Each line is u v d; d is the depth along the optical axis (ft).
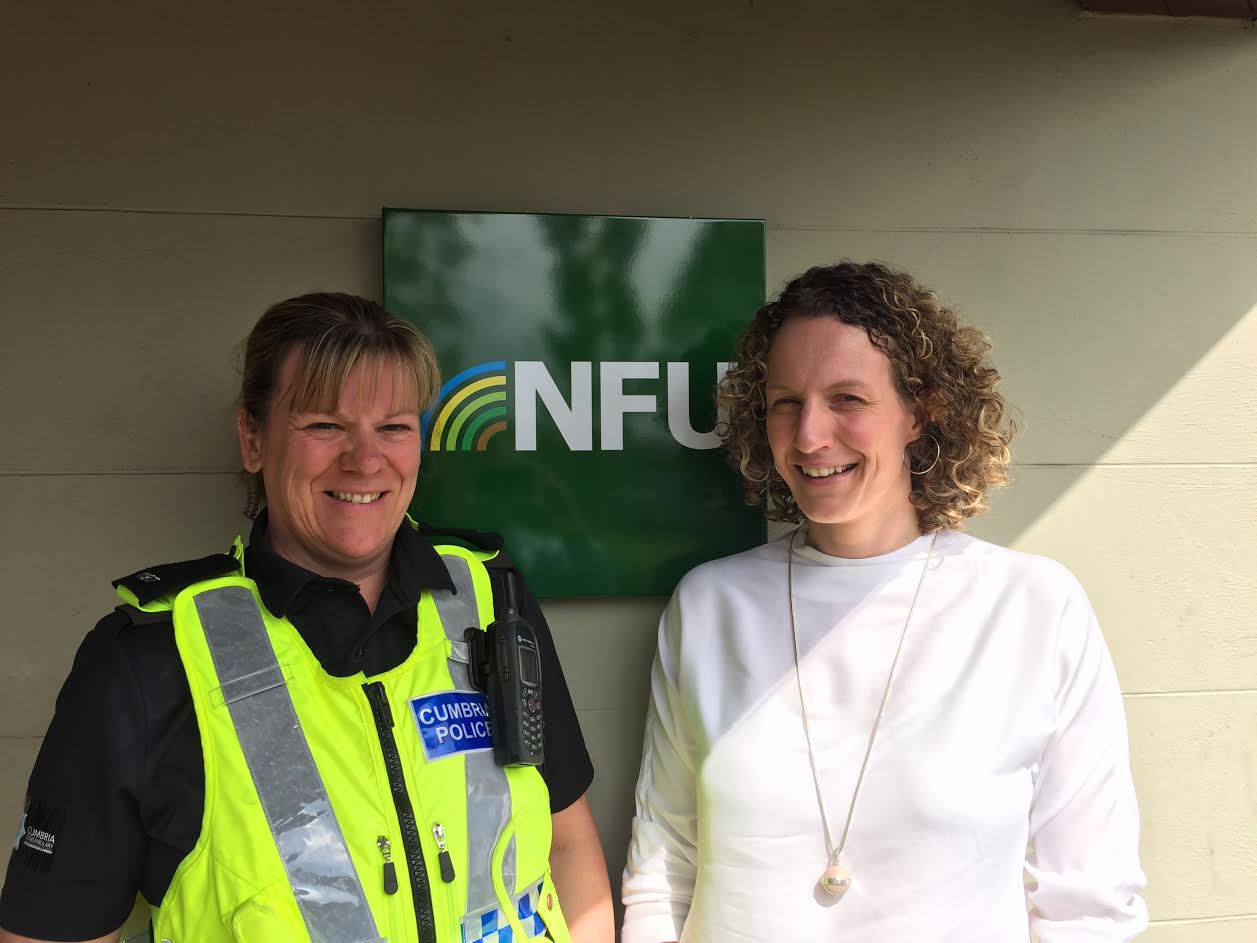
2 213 5.40
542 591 5.67
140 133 5.50
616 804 5.87
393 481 4.09
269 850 3.55
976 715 4.52
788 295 4.95
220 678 3.70
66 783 3.51
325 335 3.98
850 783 4.52
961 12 6.10
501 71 5.76
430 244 5.53
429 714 3.99
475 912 3.83
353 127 5.66
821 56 6.00
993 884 4.39
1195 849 6.17
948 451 5.00
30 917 3.49
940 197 6.08
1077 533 6.15
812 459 4.71
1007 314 6.12
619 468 5.72
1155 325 6.22
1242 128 6.21
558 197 5.81
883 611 4.83
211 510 5.56
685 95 5.90
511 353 5.61
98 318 5.48
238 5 5.57
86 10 5.47
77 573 5.45
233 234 5.58
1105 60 6.20
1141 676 6.17
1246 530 6.24
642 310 5.72
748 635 4.96
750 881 4.56
